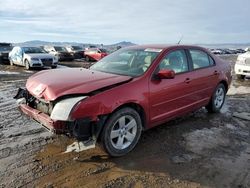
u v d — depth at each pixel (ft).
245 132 16.66
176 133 15.99
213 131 16.60
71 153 13.03
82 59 86.89
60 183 10.57
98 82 12.43
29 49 57.57
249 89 31.60
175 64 15.64
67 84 12.21
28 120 17.71
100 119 11.78
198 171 11.77
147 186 10.55
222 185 10.76
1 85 31.78
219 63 19.74
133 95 12.71
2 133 15.35
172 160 12.69
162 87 14.20
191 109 17.17
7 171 11.28
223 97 20.74
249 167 12.21
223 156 13.26
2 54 65.16
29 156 12.63
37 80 13.37
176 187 10.54
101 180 10.87
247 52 40.75
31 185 10.37
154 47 16.03
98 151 13.29
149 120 13.97
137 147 13.91
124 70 14.61
